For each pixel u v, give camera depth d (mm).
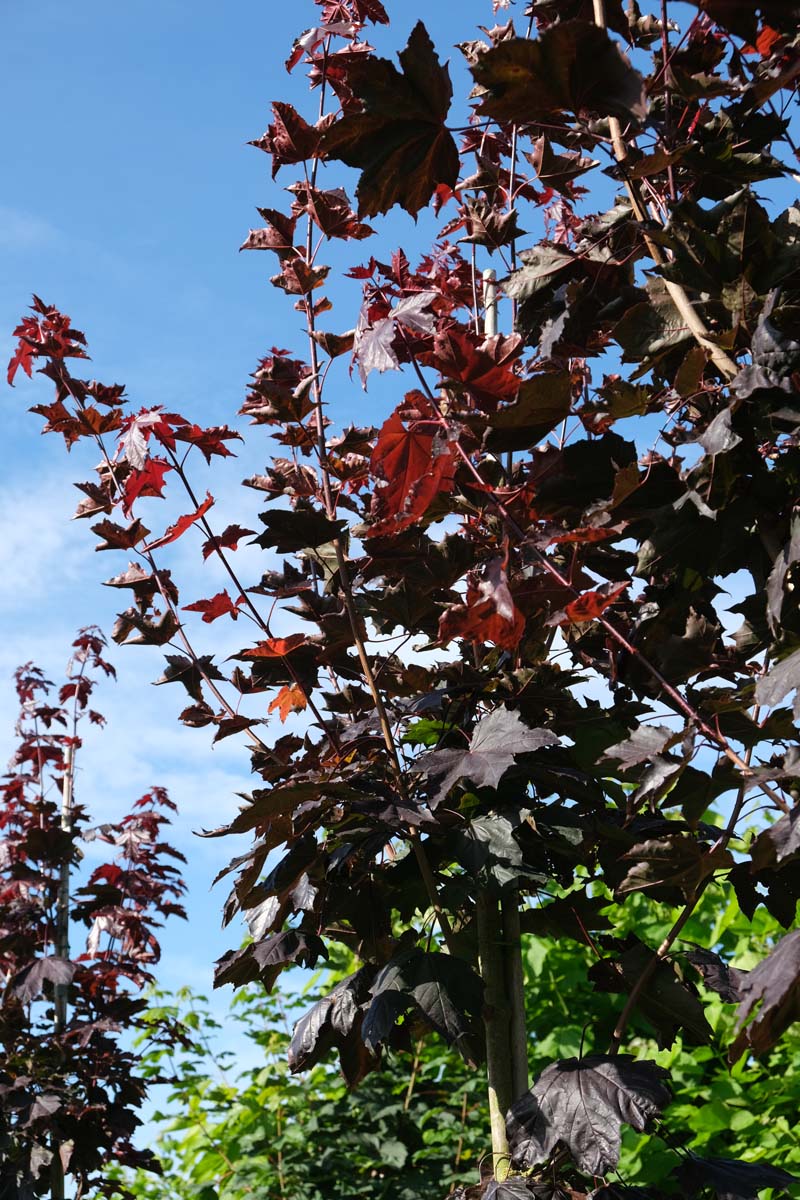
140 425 1637
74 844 2908
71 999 2738
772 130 1475
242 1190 3068
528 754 1543
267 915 1586
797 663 1216
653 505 1426
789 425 1321
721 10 1271
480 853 1449
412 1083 3178
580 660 1580
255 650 1513
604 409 1488
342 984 1580
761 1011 1149
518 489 1433
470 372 1376
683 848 1364
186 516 1585
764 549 1416
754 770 1262
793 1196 2285
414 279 1666
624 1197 1385
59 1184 2523
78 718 3027
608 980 1562
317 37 1614
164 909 2881
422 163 1438
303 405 1586
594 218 1605
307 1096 3197
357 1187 2980
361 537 1626
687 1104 2670
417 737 1614
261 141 1635
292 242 1647
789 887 1469
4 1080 2471
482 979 1464
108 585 1711
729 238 1340
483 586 1352
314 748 1580
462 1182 2869
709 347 1375
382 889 1608
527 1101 1379
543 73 1310
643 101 1293
